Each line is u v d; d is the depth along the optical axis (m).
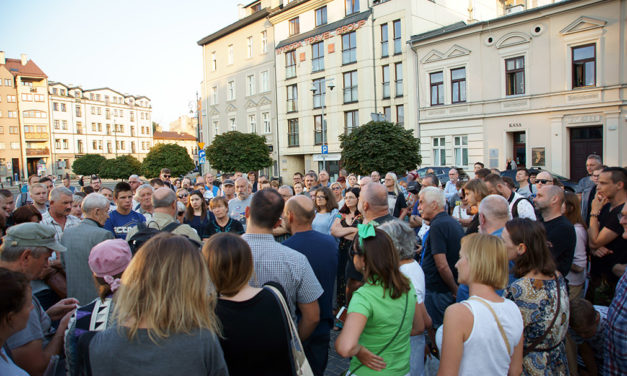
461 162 20.44
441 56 20.58
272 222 2.64
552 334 2.34
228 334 1.93
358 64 24.50
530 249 2.41
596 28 15.88
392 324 2.16
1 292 1.68
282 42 29.44
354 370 2.25
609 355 2.63
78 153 67.94
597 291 3.77
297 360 2.04
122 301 1.59
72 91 67.50
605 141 16.06
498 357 1.98
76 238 3.43
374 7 23.64
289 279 2.49
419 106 21.77
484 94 19.23
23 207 4.00
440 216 3.65
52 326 2.48
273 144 30.91
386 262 2.17
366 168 16.17
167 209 3.96
